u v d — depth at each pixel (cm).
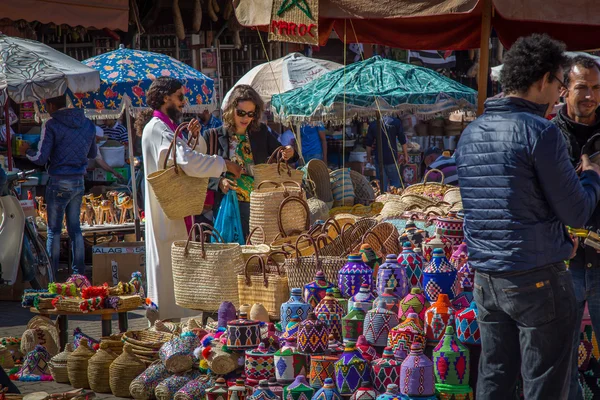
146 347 601
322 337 489
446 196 848
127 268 988
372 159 1573
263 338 532
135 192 1125
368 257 561
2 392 521
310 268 568
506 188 389
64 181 1000
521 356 402
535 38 398
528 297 388
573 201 385
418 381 456
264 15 749
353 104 1033
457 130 1788
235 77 1827
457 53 1969
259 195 694
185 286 637
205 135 764
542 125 385
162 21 1717
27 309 930
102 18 1271
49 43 1630
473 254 404
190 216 724
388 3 706
